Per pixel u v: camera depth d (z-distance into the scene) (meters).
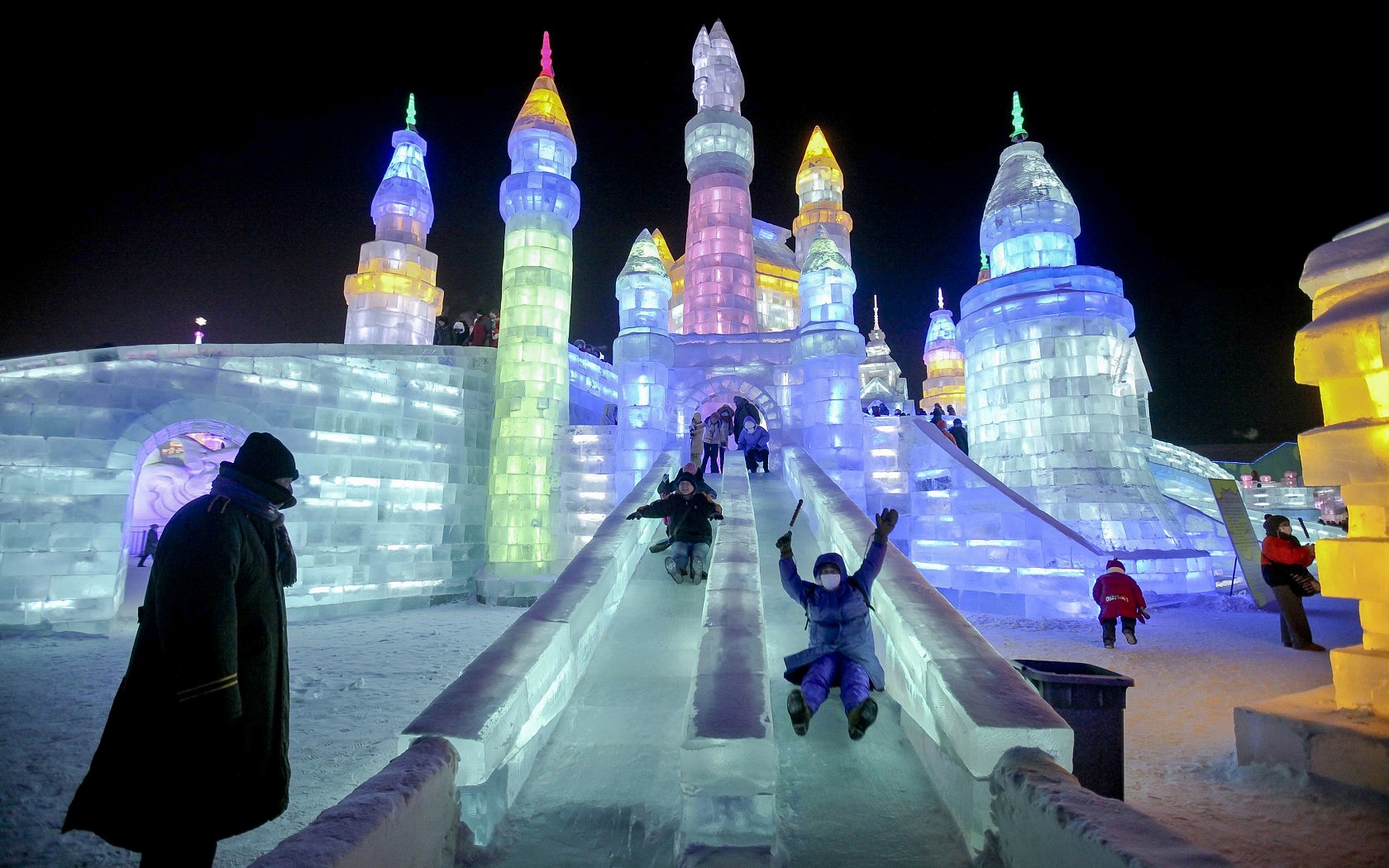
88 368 12.20
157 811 2.55
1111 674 4.54
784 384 18.53
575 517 17.33
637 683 5.77
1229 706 7.15
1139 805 4.78
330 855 2.48
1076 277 17.47
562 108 19.86
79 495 11.88
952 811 3.96
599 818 4.07
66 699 7.56
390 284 22.05
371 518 15.37
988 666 4.32
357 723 6.95
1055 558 13.86
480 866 3.63
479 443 17.86
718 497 10.97
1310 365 5.39
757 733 3.76
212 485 3.05
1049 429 16.86
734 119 22.70
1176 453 22.94
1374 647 5.13
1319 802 4.63
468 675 4.45
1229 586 16.30
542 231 18.50
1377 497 5.15
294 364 14.52
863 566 5.21
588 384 21.53
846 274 18.23
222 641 2.66
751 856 3.50
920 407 39.00
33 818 4.73
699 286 21.50
